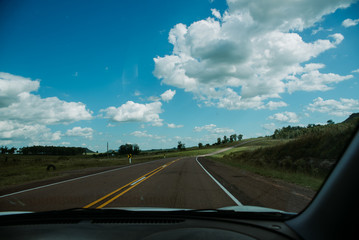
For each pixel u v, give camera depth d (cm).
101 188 967
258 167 1883
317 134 1648
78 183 1164
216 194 769
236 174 1435
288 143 1975
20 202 710
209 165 2422
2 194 913
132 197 745
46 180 1393
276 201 640
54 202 697
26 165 3519
